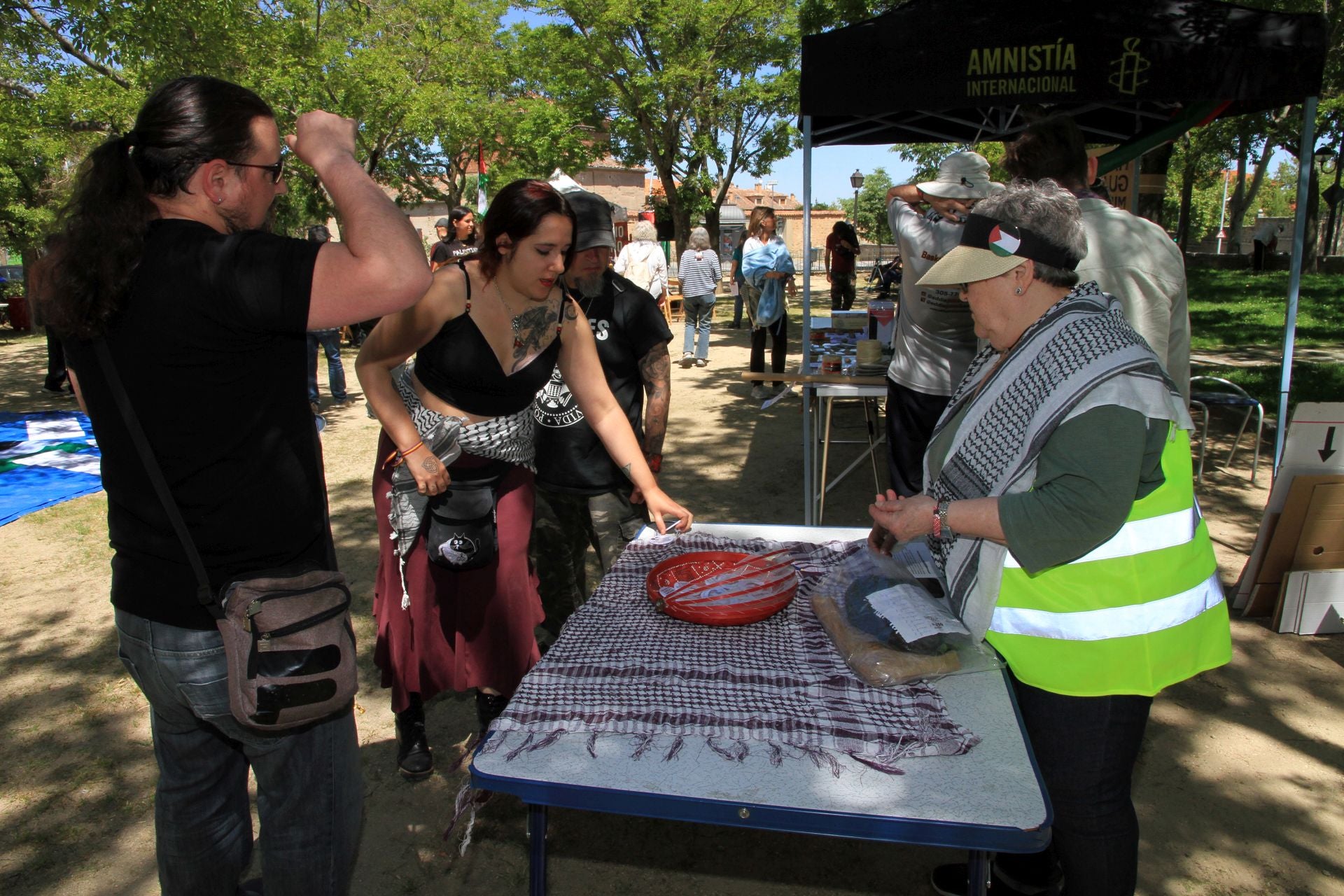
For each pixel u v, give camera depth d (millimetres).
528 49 23188
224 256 1348
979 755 1442
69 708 3285
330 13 16562
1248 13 3787
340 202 1407
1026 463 1541
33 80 9875
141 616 1487
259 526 1480
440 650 2498
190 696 1504
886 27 4000
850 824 1303
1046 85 3877
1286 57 3834
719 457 6469
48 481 6117
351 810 1700
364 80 15109
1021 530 1503
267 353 1438
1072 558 1515
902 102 4047
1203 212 59406
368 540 4969
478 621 2447
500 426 2340
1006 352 1696
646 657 1758
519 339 2244
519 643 2459
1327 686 3205
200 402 1396
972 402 1780
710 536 2426
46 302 1359
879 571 1964
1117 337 1503
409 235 1394
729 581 1960
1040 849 1268
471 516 2350
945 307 3268
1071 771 1631
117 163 1372
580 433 2871
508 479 2445
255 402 1439
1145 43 3799
